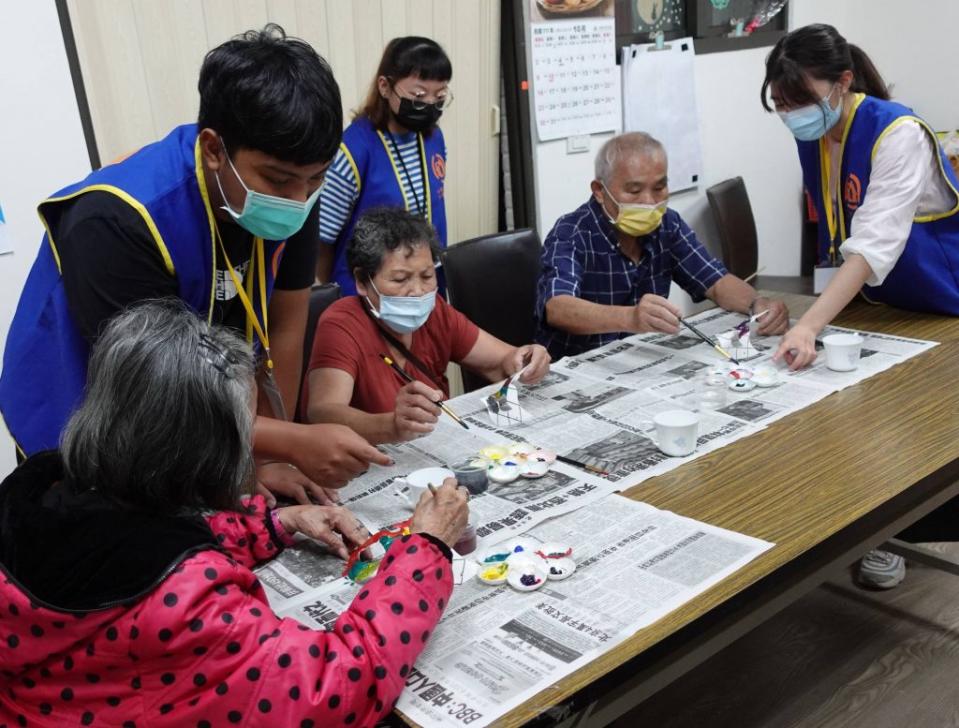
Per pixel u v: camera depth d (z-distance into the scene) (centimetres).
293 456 131
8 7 206
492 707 85
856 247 191
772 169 426
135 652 78
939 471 133
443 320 191
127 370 82
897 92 429
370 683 83
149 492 82
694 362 188
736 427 152
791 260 449
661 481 133
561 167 340
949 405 154
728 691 191
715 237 405
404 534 107
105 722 81
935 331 197
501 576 107
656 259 227
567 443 150
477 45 308
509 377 179
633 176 202
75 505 83
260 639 80
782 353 180
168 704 79
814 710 183
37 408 124
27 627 79
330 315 174
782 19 410
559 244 219
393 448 153
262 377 140
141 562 79
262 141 102
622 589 104
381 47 280
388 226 165
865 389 165
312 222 144
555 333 226
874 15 427
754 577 104
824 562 116
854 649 202
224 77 102
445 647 95
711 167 395
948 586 224
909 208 191
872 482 128
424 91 241
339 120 106
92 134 226
